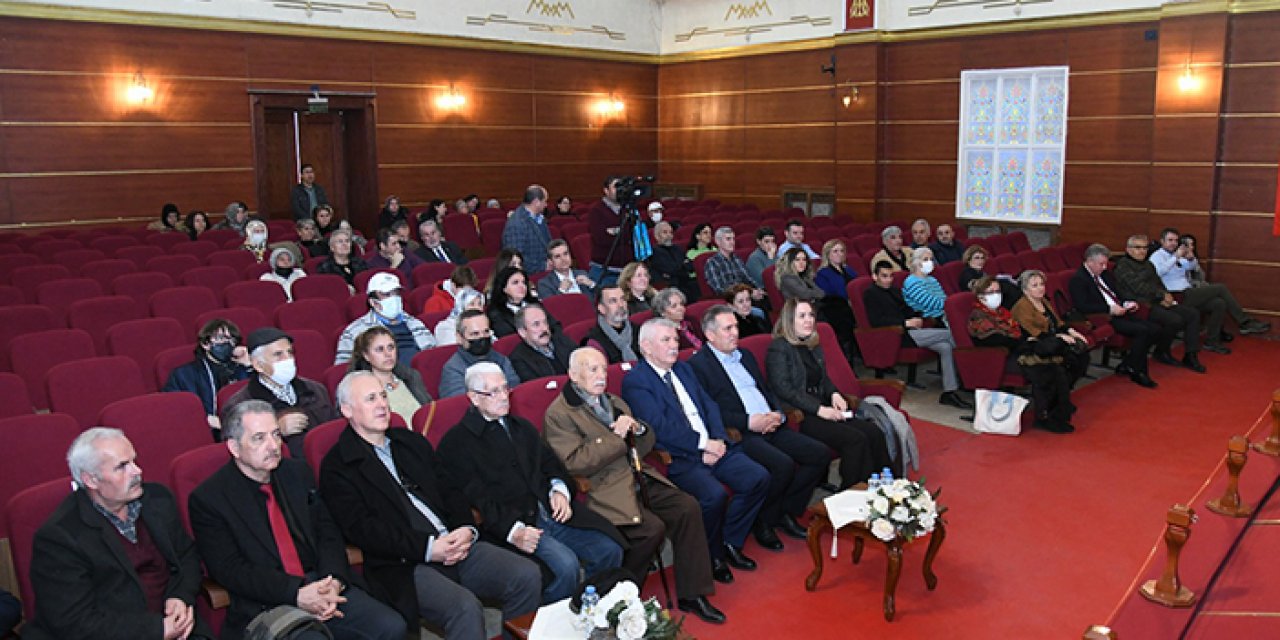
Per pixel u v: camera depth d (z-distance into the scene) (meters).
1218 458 5.21
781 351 4.56
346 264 7.07
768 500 4.12
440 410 3.69
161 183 10.15
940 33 11.11
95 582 2.63
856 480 4.31
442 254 7.74
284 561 2.97
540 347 4.54
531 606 3.12
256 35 10.57
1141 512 4.48
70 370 4.32
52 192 9.52
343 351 4.63
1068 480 4.91
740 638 3.39
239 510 2.92
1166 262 8.02
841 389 5.00
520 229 6.95
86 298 6.30
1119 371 7.15
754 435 4.28
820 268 7.33
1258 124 8.80
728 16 13.29
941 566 3.95
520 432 3.57
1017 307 6.09
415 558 3.07
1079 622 3.48
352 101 11.36
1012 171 10.87
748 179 13.40
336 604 2.88
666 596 3.63
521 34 12.66
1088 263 7.06
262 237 8.06
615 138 13.97
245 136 10.67
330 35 11.01
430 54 11.94
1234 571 3.84
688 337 5.29
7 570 3.16
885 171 11.92
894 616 3.53
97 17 9.51
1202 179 9.05
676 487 3.76
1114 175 10.06
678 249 8.00
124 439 2.69
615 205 7.41
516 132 12.88
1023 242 9.52
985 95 10.96
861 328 6.64
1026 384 5.98
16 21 9.16
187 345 4.82
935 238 10.09
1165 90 9.17
